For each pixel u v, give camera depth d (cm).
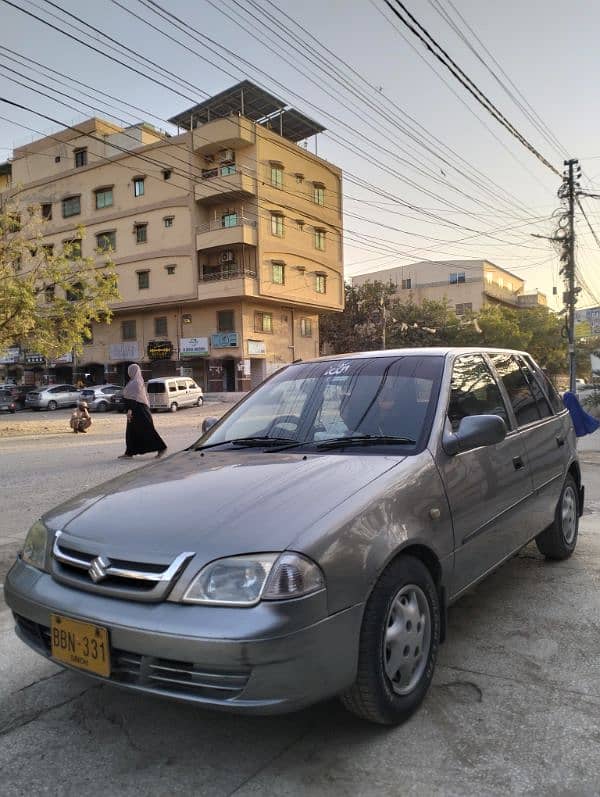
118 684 238
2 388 3597
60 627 253
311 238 4278
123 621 234
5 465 1152
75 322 2314
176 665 229
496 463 367
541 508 438
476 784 234
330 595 236
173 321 4275
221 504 265
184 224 4016
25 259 2381
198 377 4262
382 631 256
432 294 7062
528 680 311
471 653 342
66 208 4588
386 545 258
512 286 7956
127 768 248
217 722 278
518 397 446
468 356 404
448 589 308
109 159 4275
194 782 239
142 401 1177
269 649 220
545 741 260
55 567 266
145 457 1227
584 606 406
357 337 5081
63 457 1262
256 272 3891
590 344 4566
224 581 230
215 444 372
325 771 243
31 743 266
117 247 4334
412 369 371
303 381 399
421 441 319
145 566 241
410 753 253
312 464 302
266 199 3875
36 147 4706
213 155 3975
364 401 358
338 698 274
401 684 273
